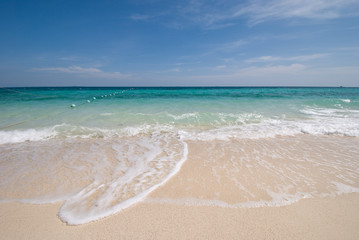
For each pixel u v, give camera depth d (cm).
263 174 301
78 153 388
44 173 302
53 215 208
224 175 296
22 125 598
